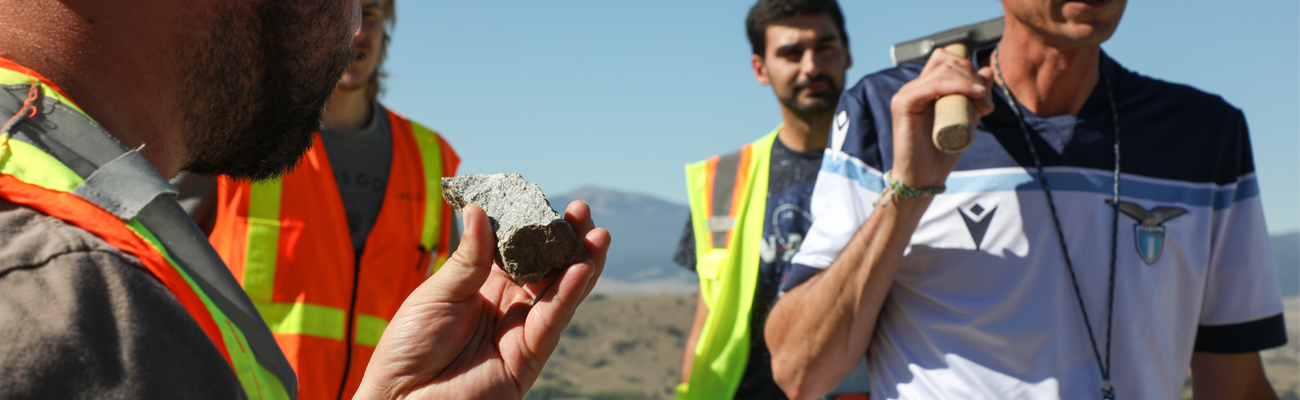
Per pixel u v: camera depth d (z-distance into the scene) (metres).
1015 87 1.90
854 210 1.96
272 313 2.65
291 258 2.70
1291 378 23.83
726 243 3.67
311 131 1.02
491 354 0.95
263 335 0.74
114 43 0.71
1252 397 2.05
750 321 3.35
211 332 0.64
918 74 2.01
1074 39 1.72
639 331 39.53
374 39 2.98
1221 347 2.00
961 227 1.86
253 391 0.67
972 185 1.86
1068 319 1.84
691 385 3.10
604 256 1.00
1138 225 1.85
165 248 0.64
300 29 0.88
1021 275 1.83
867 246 1.83
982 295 1.85
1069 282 1.85
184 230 0.67
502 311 1.02
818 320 1.93
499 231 0.99
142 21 0.73
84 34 0.70
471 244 0.90
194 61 0.78
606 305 43.69
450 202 1.10
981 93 1.65
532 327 0.93
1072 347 1.83
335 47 0.95
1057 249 1.85
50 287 0.54
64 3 0.69
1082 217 1.85
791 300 2.00
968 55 2.05
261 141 0.94
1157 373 1.89
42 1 0.69
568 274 0.93
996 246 1.84
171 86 0.76
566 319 0.94
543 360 0.95
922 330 1.91
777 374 2.06
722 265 3.61
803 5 3.61
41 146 0.62
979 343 1.84
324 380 2.67
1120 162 1.87
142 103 0.74
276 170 1.02
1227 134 1.93
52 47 0.68
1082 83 1.86
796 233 3.43
